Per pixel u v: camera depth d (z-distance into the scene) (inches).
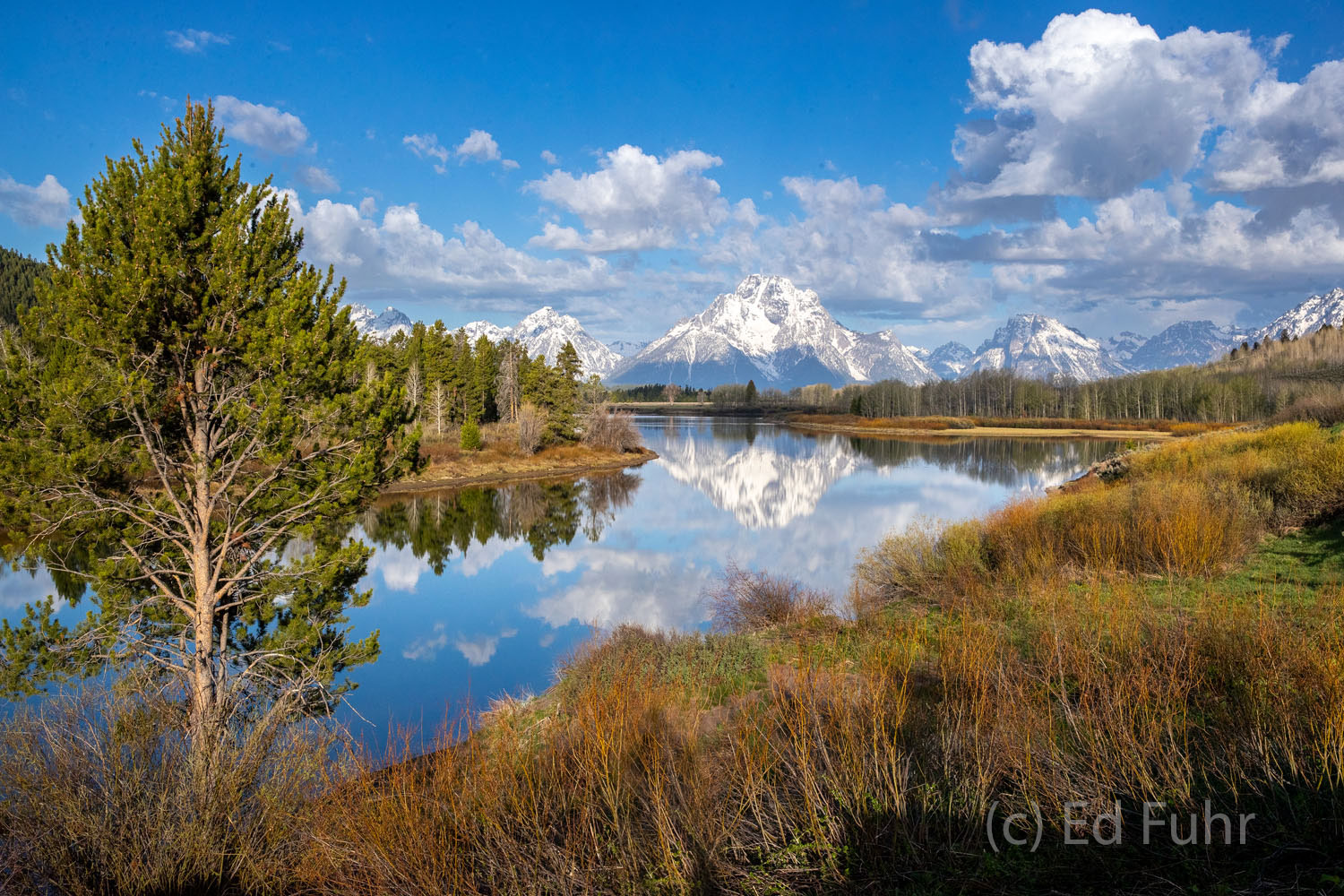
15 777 232.8
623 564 1046.4
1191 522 479.8
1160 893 151.7
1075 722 226.4
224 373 434.6
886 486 1900.8
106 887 232.5
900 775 206.4
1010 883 165.3
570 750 246.2
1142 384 5216.5
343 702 541.0
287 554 724.0
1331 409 1178.0
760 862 192.1
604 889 188.4
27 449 379.2
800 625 518.0
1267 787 177.6
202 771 246.4
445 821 215.8
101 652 386.9
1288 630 261.7
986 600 451.8
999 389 6284.5
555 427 2770.7
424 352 2906.0
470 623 776.3
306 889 224.4
